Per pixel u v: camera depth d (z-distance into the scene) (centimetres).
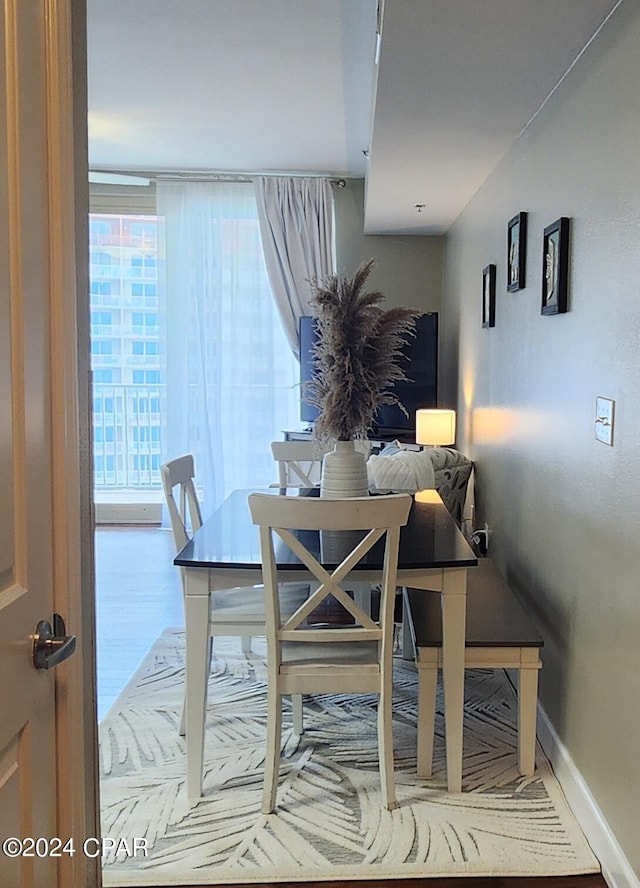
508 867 190
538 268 273
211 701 285
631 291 179
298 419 582
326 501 195
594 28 204
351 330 261
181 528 263
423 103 265
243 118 418
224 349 568
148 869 190
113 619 381
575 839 202
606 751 191
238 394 571
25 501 106
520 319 303
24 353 105
